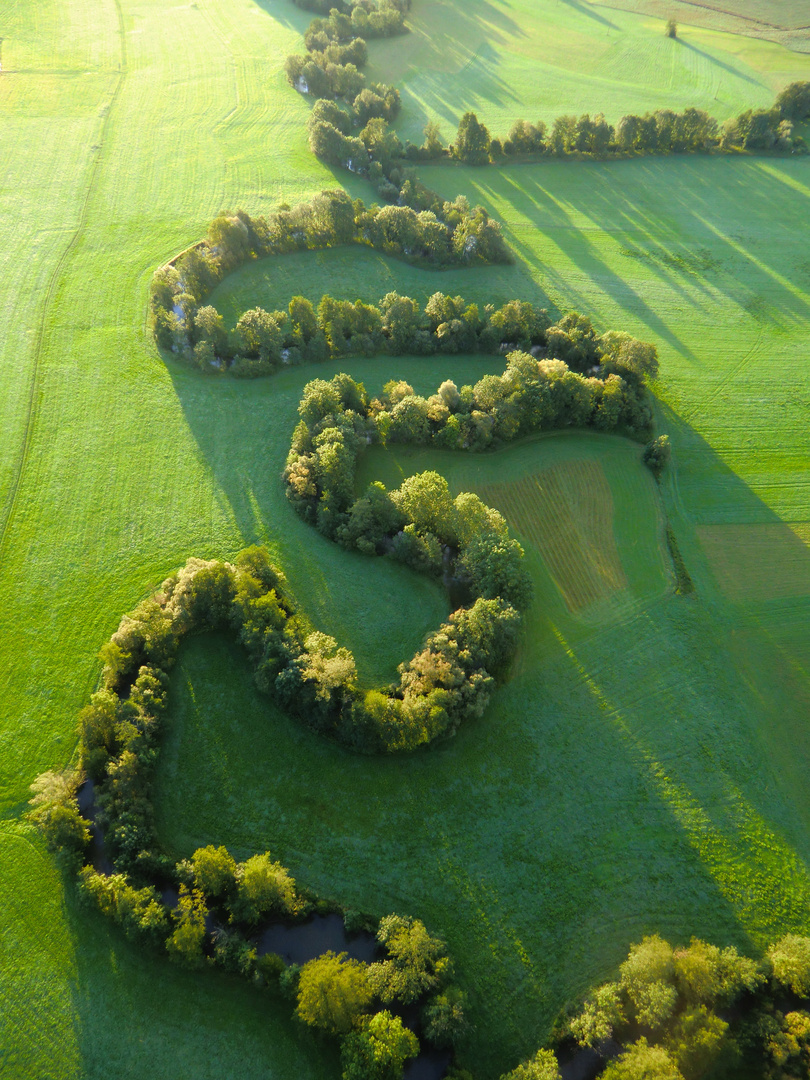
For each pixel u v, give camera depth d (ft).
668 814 193.88
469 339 334.65
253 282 369.50
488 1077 152.56
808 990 155.94
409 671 212.43
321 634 215.10
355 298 366.22
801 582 255.70
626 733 209.97
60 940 169.27
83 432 293.43
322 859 184.03
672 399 326.44
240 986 162.50
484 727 208.44
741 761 205.77
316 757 201.98
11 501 266.57
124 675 215.51
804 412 322.34
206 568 226.79
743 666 229.86
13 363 318.86
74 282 362.53
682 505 280.92
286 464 283.18
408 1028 156.87
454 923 173.68
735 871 183.93
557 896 178.81
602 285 388.37
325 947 169.68
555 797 195.93
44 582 242.78
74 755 202.28
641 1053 142.20
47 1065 152.97
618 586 250.37
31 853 183.73
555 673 222.89
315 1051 154.92
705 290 389.39
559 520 271.28
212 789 196.03
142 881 174.19
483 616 213.25
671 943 171.73
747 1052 151.12
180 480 277.23
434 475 249.96
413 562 244.01
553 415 297.74
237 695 214.69
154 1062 153.28
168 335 324.80
